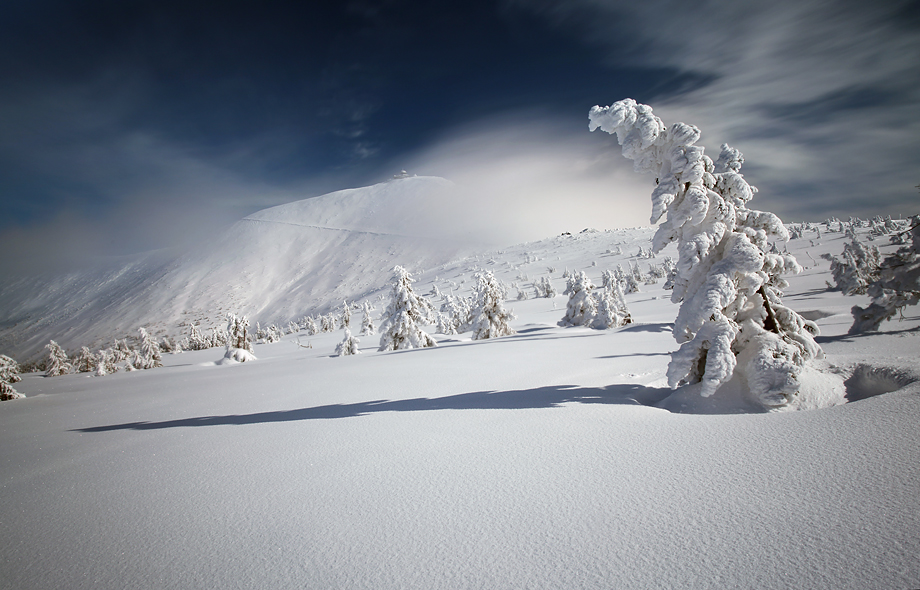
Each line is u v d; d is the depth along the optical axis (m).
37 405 12.09
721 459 3.01
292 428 5.51
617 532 2.16
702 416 4.28
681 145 5.34
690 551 1.93
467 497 2.78
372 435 4.71
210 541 2.48
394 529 2.42
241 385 12.05
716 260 5.41
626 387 6.37
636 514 2.34
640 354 10.51
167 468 4.16
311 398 8.23
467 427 4.67
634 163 5.83
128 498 3.38
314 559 2.16
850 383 4.89
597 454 3.39
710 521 2.18
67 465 4.69
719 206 5.21
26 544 2.65
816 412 3.82
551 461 3.33
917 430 2.96
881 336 8.22
